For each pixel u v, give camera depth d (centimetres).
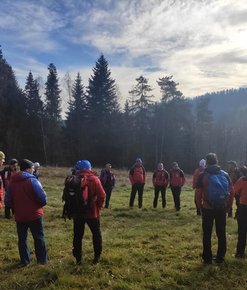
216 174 816
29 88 6988
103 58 6844
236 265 821
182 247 996
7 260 896
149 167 6950
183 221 1472
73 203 778
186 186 3428
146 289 691
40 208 828
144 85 6900
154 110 7019
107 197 1852
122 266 817
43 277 750
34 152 6669
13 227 1315
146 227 1331
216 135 8338
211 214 818
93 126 6725
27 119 6781
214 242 1053
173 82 6988
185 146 7075
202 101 7681
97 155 6694
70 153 6731
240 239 897
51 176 3319
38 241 830
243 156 8969
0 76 6975
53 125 6875
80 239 820
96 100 6756
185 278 743
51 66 7044
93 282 717
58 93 7038
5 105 6694
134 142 6962
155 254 924
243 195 890
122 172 4172
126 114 7006
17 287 705
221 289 696
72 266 809
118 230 1267
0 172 1459
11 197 821
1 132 6469
